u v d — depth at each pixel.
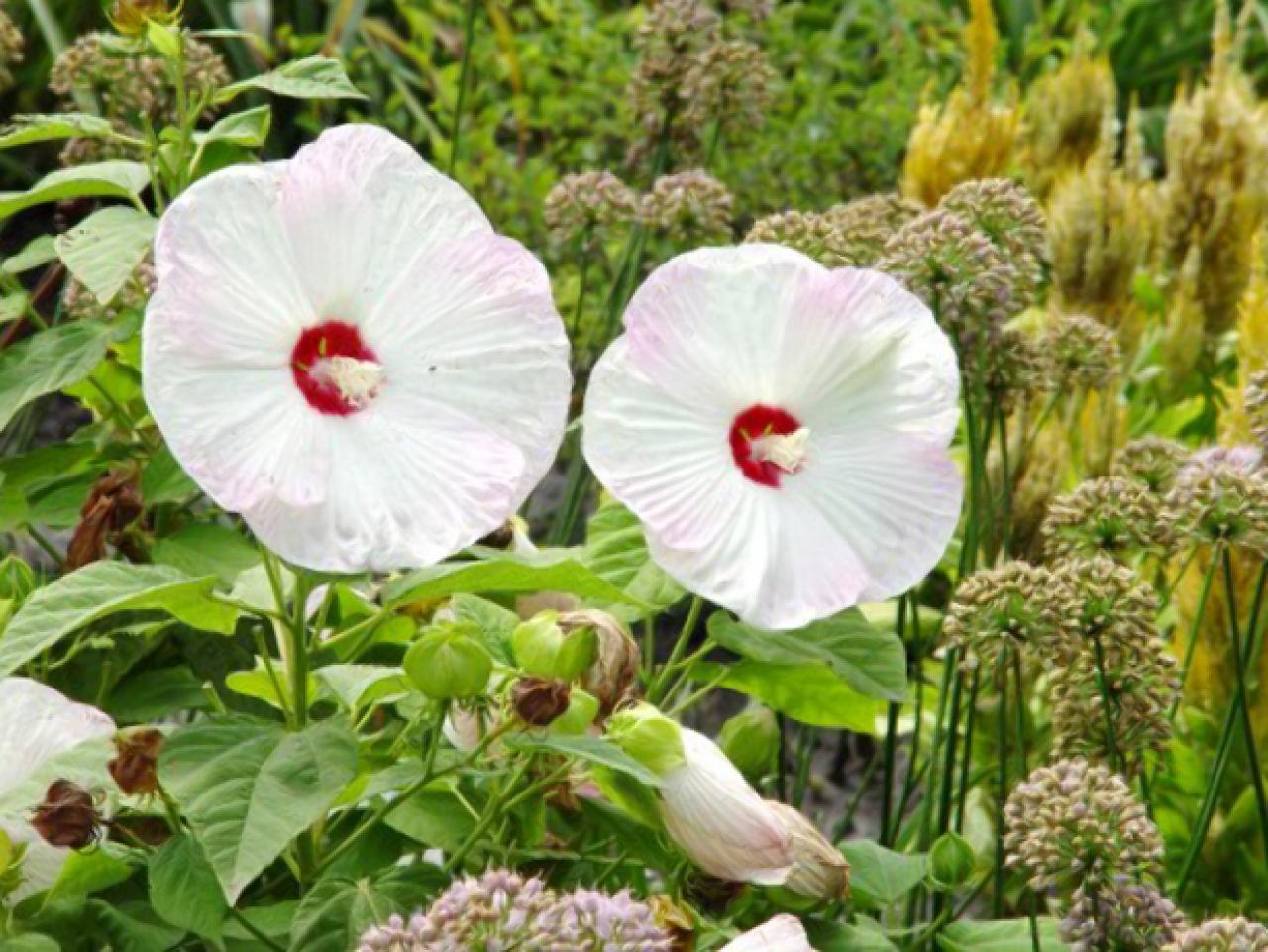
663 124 2.98
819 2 5.88
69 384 2.04
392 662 2.13
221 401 1.73
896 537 1.92
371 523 1.75
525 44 5.05
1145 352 4.16
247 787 1.75
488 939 1.68
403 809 1.97
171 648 2.17
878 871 2.03
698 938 1.95
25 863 1.89
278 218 1.75
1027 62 5.73
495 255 1.80
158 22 2.04
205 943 1.94
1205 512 2.14
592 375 1.89
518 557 1.83
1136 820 1.90
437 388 1.79
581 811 2.03
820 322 1.90
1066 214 3.78
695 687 3.62
